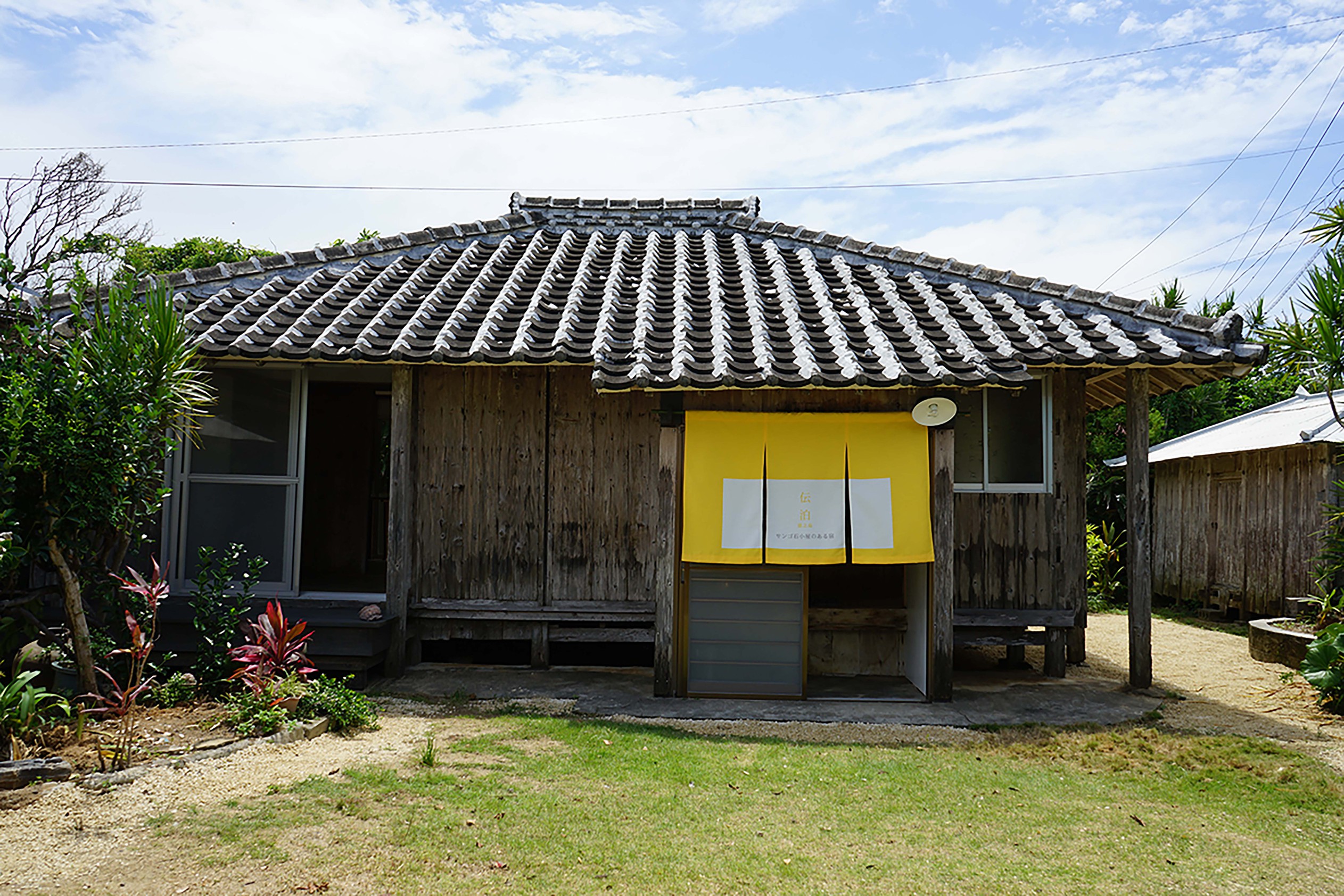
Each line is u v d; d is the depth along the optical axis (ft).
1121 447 57.67
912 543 24.44
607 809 15.96
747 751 20.04
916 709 24.09
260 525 26.86
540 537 27.76
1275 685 27.68
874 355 24.53
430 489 27.84
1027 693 25.96
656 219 38.01
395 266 32.04
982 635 27.94
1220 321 24.80
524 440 27.89
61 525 19.38
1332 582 34.50
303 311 27.78
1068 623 27.50
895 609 28.09
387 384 41.39
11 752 16.65
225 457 26.84
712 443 24.73
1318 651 24.94
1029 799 17.24
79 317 20.63
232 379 26.91
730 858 14.08
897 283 31.55
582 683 26.48
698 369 23.40
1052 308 27.96
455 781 17.04
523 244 36.37
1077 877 13.78
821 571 30.35
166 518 26.61
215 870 12.77
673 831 15.11
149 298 21.75
